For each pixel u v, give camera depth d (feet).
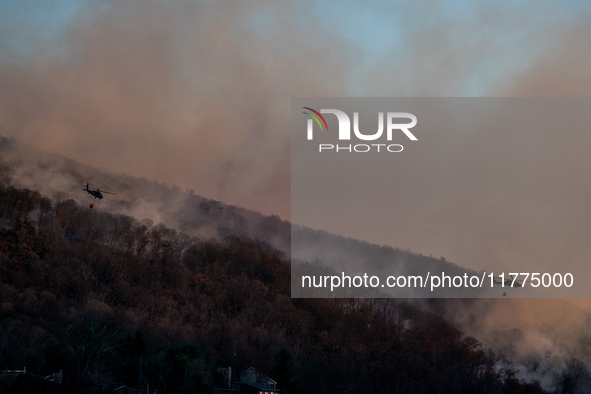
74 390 258.78
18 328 426.10
